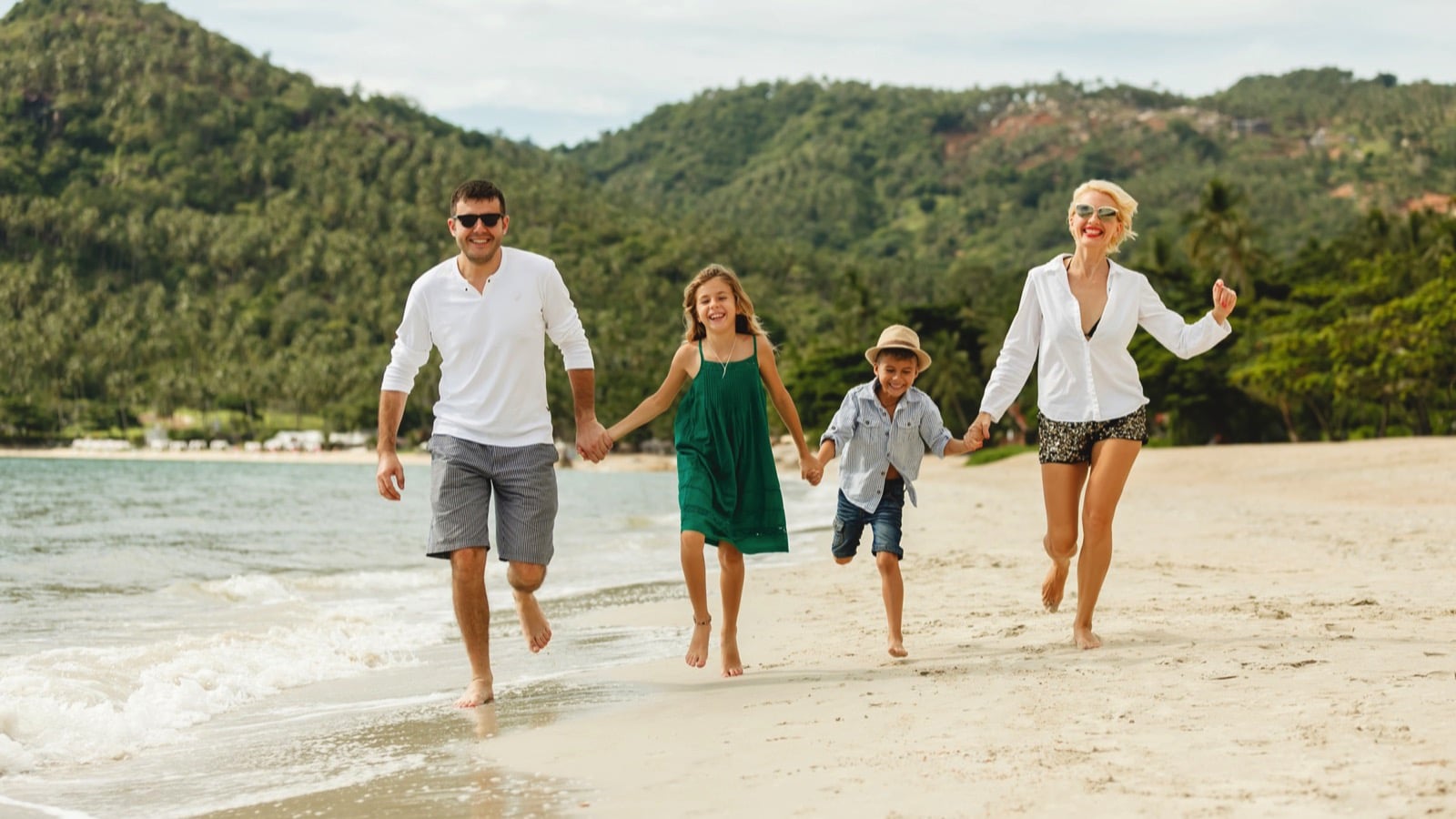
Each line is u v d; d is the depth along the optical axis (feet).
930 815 9.27
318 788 11.94
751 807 9.98
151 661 19.43
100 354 455.63
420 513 77.00
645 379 424.05
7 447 414.41
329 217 593.42
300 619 25.40
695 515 17.08
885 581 18.16
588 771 11.86
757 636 22.27
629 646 22.15
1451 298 156.15
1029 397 251.80
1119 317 16.89
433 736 14.23
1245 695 12.51
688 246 611.47
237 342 488.85
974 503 76.69
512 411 16.28
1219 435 210.18
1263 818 8.59
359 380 453.58
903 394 18.54
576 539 50.88
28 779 12.98
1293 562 30.14
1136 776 9.81
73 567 38.32
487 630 16.51
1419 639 16.05
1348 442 136.05
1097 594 17.15
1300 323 192.34
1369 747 10.12
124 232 545.44
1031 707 12.79
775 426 271.28
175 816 11.26
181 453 410.93
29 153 615.98
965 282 417.69
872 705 13.82
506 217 16.39
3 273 500.33
